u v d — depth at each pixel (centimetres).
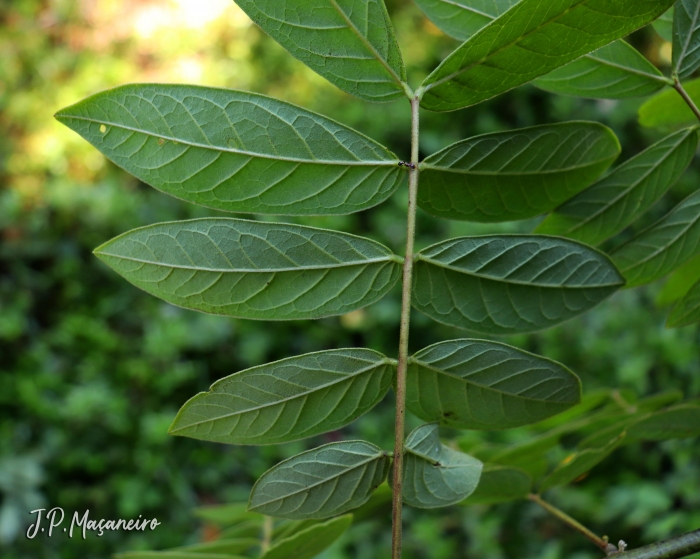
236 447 135
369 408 30
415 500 31
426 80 29
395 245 142
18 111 172
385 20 29
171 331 140
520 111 150
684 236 32
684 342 106
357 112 159
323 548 34
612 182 32
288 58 179
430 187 31
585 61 32
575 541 90
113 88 29
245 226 29
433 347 30
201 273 30
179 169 29
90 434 130
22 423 130
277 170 29
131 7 188
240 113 29
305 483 30
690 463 86
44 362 139
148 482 127
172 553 35
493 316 31
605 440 35
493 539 100
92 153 166
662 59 117
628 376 105
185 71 182
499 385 31
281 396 30
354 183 30
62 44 188
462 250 30
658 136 129
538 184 31
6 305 144
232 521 43
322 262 30
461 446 39
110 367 140
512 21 28
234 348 145
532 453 37
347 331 144
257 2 29
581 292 31
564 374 31
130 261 30
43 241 153
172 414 135
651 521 82
